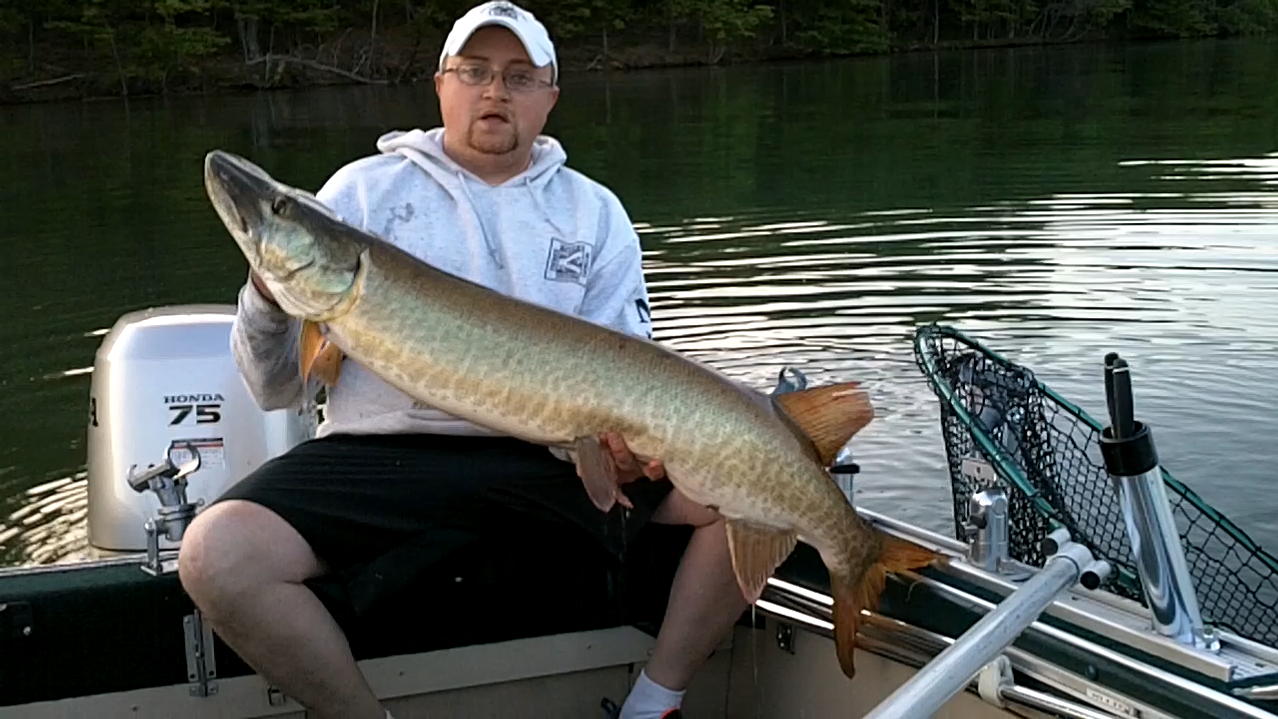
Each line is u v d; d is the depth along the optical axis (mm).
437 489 2541
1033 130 18422
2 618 2480
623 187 14336
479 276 2752
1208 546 4734
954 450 3168
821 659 2775
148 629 2572
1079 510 3898
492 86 2725
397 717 2768
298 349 2646
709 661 2953
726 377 2391
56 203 14594
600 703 2898
